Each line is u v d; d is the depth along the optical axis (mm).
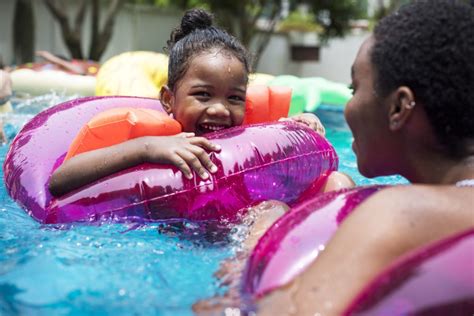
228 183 2346
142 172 2369
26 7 12867
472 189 1409
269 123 2648
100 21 14125
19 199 2641
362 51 1613
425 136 1501
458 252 1251
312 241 1495
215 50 2709
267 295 1379
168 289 1582
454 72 1434
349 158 4199
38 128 2984
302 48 16672
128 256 1932
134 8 14305
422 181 1554
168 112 2877
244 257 1808
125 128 2496
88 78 6582
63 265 1821
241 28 14758
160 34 14781
